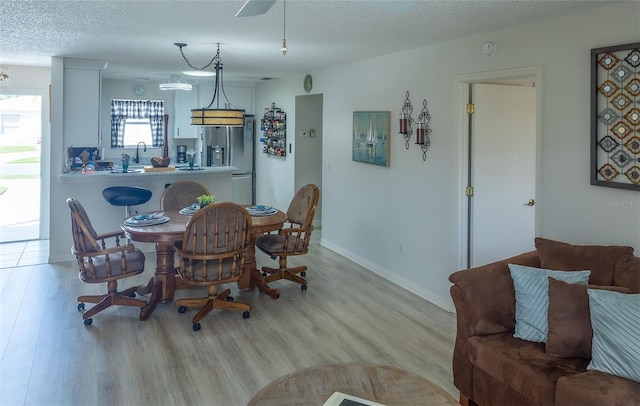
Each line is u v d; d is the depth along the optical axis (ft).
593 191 9.53
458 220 13.08
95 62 17.98
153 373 9.64
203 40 13.56
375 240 17.04
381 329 11.96
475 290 8.46
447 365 10.05
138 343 11.01
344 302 13.93
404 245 15.39
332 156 19.86
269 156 26.96
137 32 12.46
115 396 8.79
